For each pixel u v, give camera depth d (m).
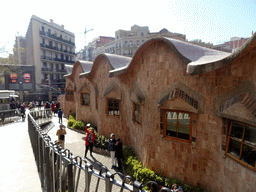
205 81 5.87
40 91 45.34
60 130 9.61
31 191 5.19
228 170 5.28
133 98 8.71
